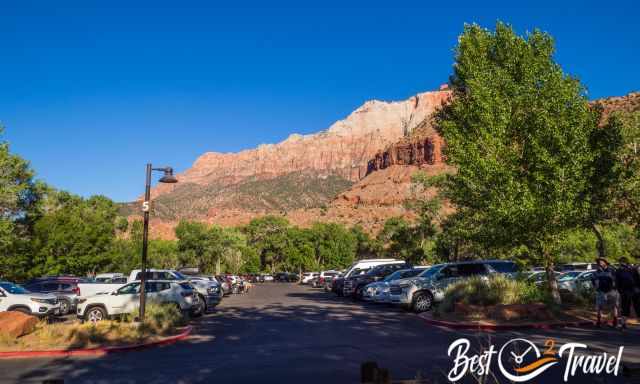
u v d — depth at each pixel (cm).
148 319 1591
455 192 2139
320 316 2028
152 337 1425
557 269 3531
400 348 1208
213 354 1190
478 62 2136
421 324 1709
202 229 9819
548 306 1689
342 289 3412
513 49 2089
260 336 1480
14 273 3844
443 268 2228
